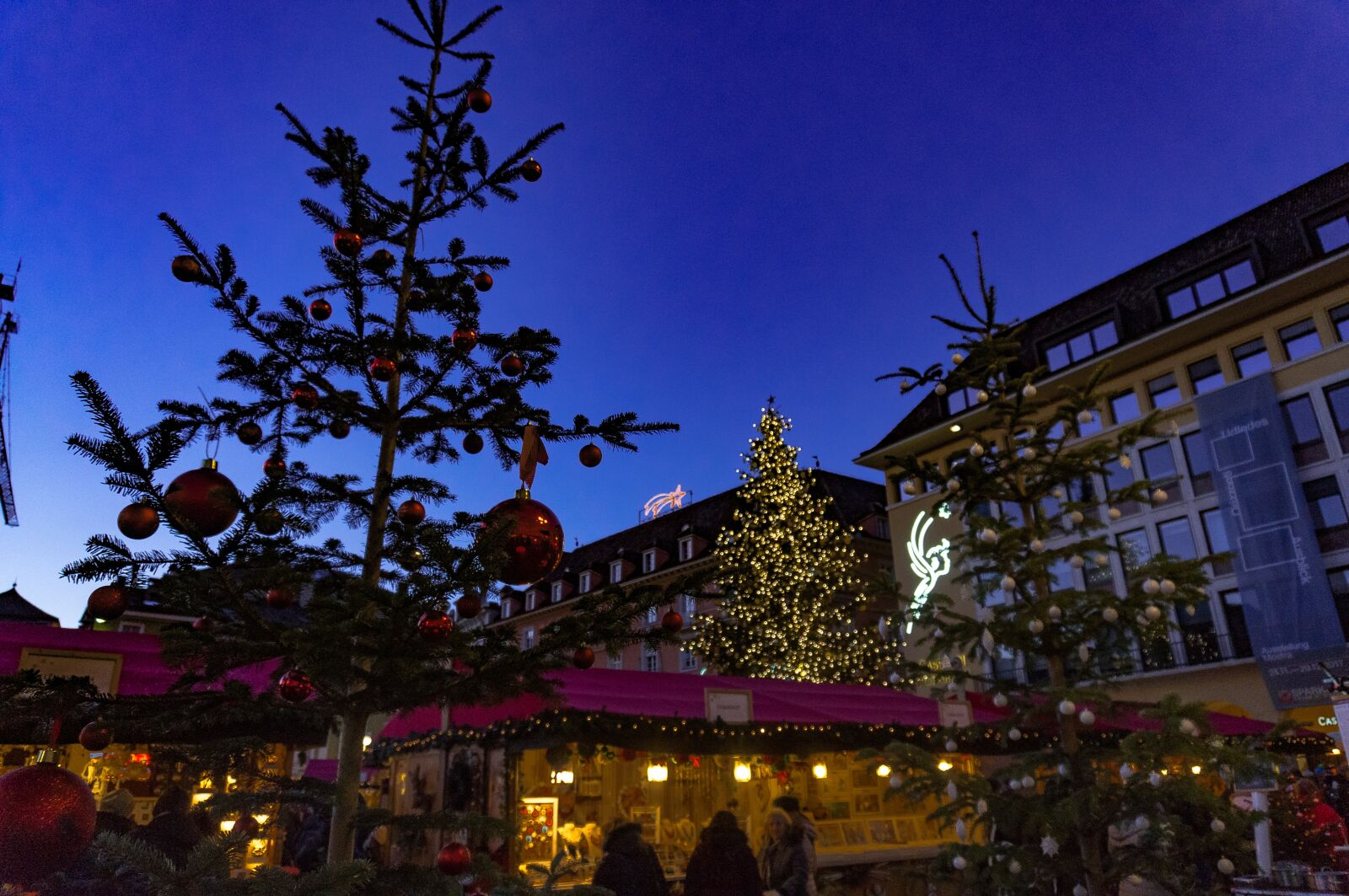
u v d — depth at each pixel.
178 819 3.93
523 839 8.13
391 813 2.97
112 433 2.33
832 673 24.52
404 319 3.78
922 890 10.12
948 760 9.45
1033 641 6.82
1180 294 24.62
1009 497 7.33
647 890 6.00
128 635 5.91
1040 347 27.50
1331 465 20.59
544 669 3.16
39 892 2.35
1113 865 5.85
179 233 3.12
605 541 48.81
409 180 4.02
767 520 27.11
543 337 3.73
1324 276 21.20
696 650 26.16
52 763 2.50
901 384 7.86
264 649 2.86
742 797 11.09
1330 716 19.42
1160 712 5.52
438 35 4.09
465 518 3.14
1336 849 5.00
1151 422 6.80
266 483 2.79
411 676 2.83
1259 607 20.78
